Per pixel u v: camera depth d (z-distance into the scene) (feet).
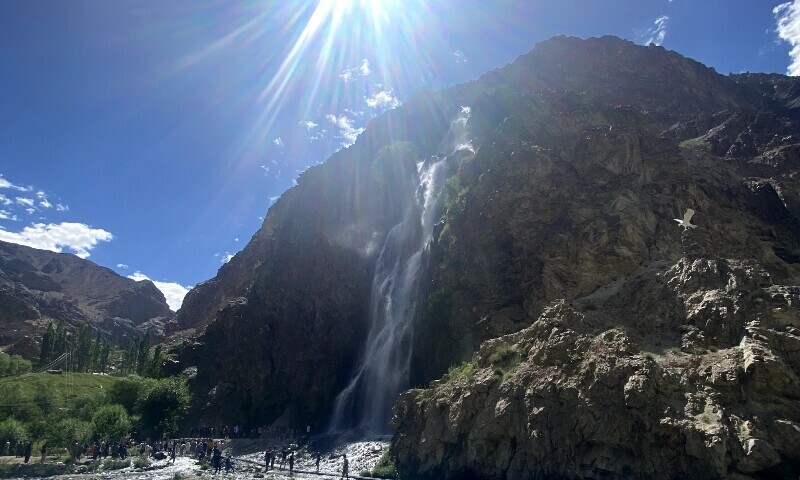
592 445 92.53
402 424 130.52
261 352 276.82
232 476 142.10
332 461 159.02
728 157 244.01
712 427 81.56
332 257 280.31
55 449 204.74
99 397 277.44
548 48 397.19
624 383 94.07
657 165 183.83
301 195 328.08
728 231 160.25
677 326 112.47
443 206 215.92
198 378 298.56
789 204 189.37
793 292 104.73
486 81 356.18
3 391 281.54
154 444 216.74
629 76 384.27
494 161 199.62
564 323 115.24
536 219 175.73
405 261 241.35
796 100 394.52
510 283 165.27
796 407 85.51
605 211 164.96
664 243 152.25
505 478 101.24
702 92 377.91
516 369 113.09
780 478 78.02
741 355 92.84
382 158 298.56
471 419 112.57
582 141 194.59
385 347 224.33
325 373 245.45
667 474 82.89
